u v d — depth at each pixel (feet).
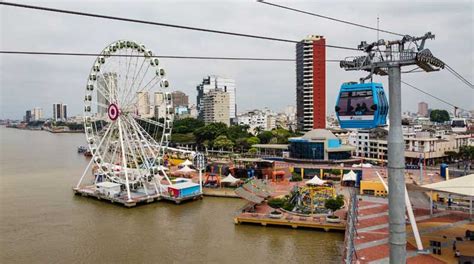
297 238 237.45
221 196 361.92
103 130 393.50
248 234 246.68
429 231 211.82
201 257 208.03
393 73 78.43
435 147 557.74
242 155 626.23
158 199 345.51
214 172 460.55
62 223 274.98
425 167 486.38
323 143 524.11
